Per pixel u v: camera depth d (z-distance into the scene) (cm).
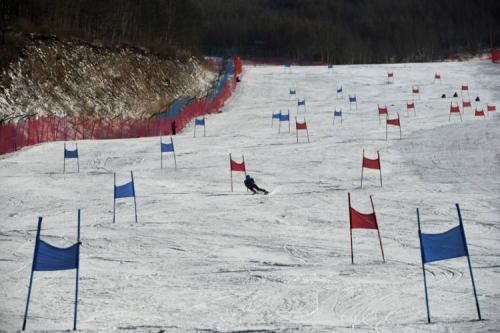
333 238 5166
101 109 16738
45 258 3020
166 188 7769
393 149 9969
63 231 5522
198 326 2916
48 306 3338
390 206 6344
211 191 7525
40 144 11912
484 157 8644
